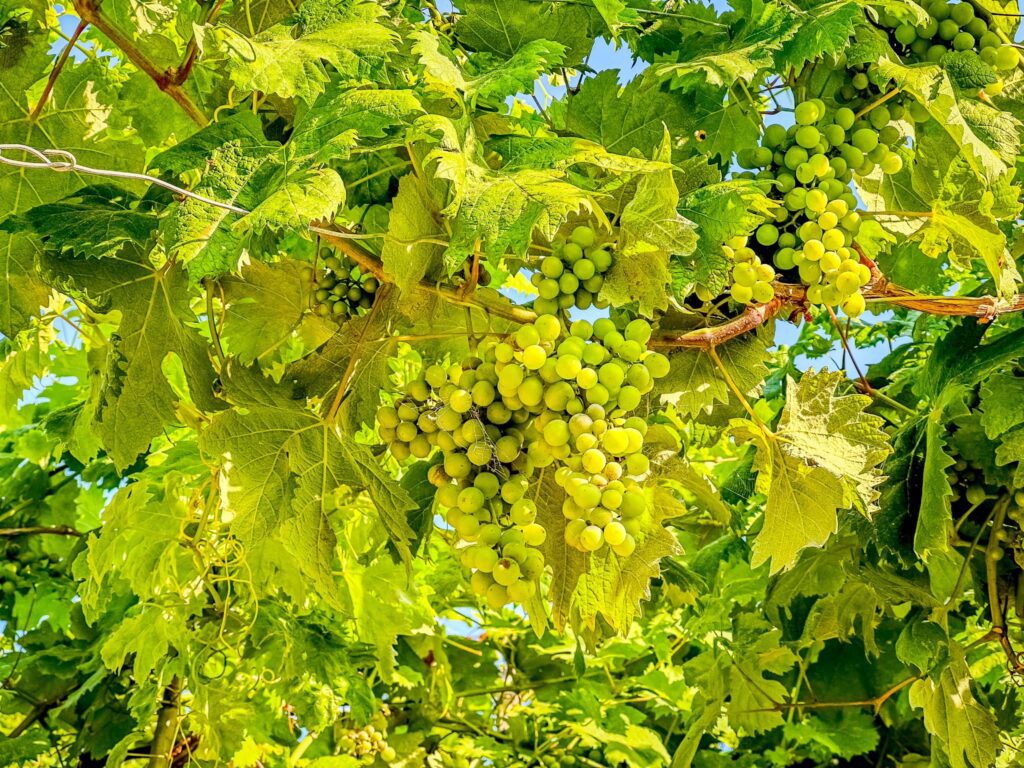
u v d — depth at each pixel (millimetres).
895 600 1184
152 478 1326
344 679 1565
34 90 982
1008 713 1313
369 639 1464
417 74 878
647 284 833
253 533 896
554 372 794
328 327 1002
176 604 1374
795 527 922
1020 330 1073
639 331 836
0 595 1898
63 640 1949
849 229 959
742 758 1877
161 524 1300
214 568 1452
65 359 1672
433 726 2092
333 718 1560
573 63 1013
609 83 1015
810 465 904
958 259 1025
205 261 737
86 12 875
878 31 1020
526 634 2166
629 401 805
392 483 903
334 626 1570
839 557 1271
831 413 925
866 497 895
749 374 1019
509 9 993
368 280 985
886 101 1014
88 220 856
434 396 862
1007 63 1040
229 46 792
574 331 821
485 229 740
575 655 1548
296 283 1011
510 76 835
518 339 797
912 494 1122
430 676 2045
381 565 1441
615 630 890
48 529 1905
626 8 971
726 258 875
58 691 1887
